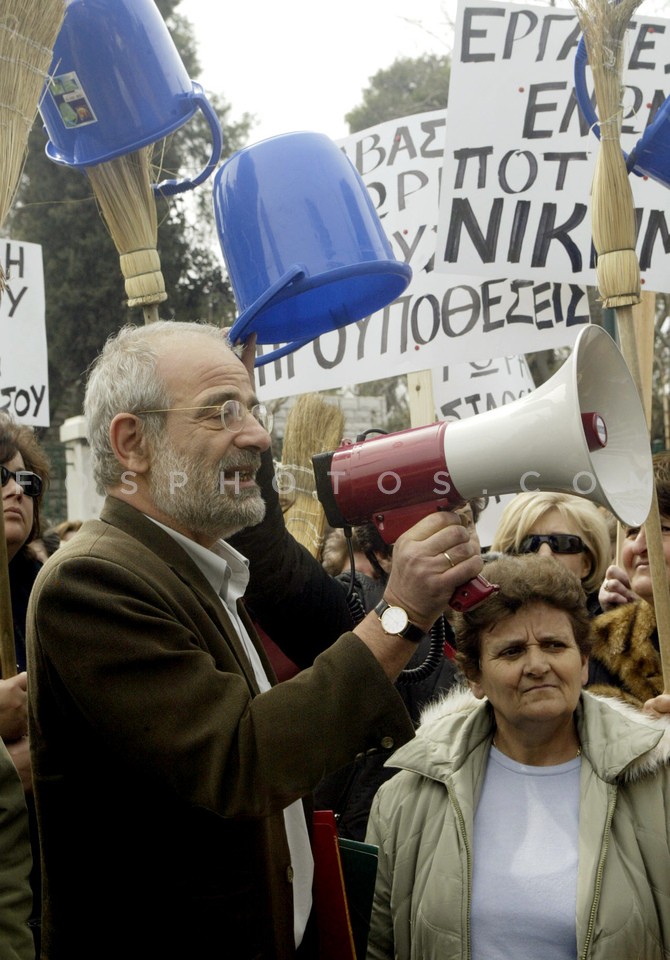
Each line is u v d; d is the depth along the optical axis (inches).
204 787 64.9
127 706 65.9
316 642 97.0
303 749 65.6
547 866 82.4
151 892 69.4
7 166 90.0
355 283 110.5
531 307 151.9
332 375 157.5
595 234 108.7
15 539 113.6
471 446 69.6
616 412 74.3
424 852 86.4
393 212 159.9
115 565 68.9
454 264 142.6
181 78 110.4
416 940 84.7
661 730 84.0
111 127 107.3
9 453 113.5
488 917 81.9
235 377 74.9
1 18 89.4
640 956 78.2
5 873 68.7
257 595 93.4
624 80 140.4
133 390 74.1
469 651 89.0
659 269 139.2
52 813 70.7
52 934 70.9
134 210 110.3
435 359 154.4
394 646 68.9
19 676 86.7
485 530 186.7
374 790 113.9
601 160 107.9
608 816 81.7
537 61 141.1
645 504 71.9
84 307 633.0
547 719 85.4
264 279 101.0
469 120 141.9
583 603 88.3
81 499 466.3
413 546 68.9
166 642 67.4
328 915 79.5
